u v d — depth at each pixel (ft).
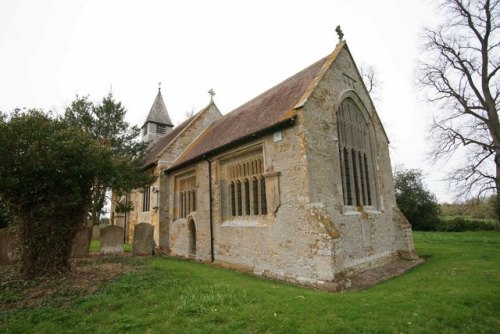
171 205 62.03
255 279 33.27
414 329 16.96
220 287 24.76
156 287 24.93
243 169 43.11
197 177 52.34
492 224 86.38
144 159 71.77
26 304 21.36
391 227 45.88
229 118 61.31
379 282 33.42
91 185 32.65
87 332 17.03
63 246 29.71
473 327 17.53
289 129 35.06
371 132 47.21
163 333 16.53
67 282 26.35
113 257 42.29
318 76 38.52
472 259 39.11
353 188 40.63
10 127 24.85
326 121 37.14
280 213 34.94
